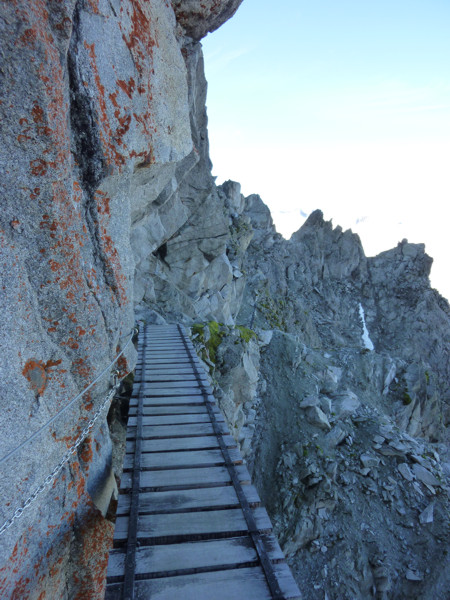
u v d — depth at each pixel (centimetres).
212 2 1123
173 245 2372
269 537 425
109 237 502
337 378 3362
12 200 324
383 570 1831
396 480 2259
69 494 437
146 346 1314
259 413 2517
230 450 612
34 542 368
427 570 1862
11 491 317
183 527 439
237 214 3859
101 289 489
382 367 3731
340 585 1766
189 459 588
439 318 5884
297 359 2938
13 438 321
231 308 3238
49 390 388
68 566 450
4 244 318
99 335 479
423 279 6359
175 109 693
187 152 774
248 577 376
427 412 3741
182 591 357
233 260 3344
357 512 2069
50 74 327
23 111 312
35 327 363
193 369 1043
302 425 2462
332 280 6425
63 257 386
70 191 392
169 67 657
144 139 556
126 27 502
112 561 388
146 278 2123
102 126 438
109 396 531
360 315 6091
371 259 6712
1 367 310
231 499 493
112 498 579
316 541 1914
